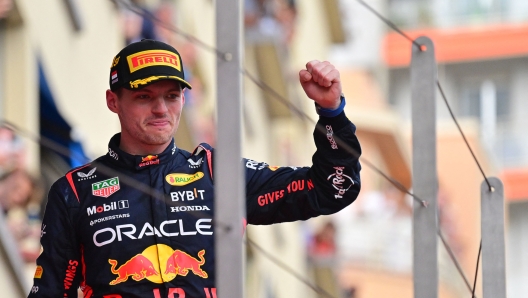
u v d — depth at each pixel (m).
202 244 11.12
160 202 11.21
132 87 11.08
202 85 34.50
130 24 29.28
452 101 77.81
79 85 27.05
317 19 52.75
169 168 11.39
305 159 48.72
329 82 11.34
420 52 12.07
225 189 10.01
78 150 25.66
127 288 11.00
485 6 79.88
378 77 77.38
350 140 11.56
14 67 24.20
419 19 79.50
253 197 11.70
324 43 54.69
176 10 32.34
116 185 11.30
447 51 77.81
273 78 41.88
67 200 11.30
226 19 10.10
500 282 12.30
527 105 77.50
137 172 11.34
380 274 58.97
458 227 70.69
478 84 78.00
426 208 11.92
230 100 10.05
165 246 11.09
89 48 27.72
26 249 21.64
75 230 11.26
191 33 33.53
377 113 66.81
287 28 42.62
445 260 60.06
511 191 76.19
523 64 77.50
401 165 68.44
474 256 75.56
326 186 11.62
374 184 66.75
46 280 11.22
